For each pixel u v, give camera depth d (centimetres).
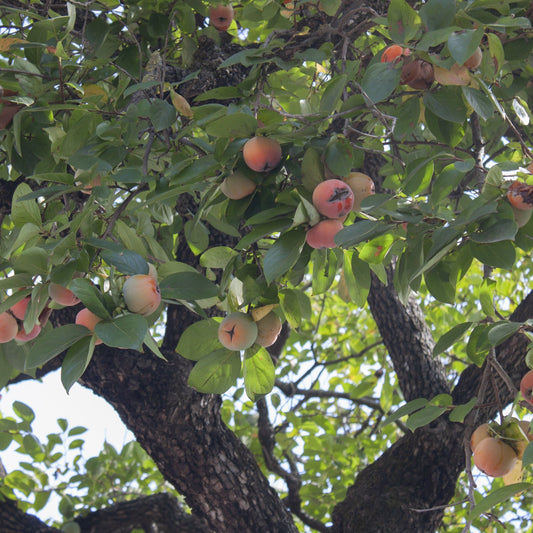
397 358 404
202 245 259
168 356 335
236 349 193
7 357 234
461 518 567
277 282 215
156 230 317
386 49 195
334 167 172
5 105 219
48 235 186
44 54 242
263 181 187
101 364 318
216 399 340
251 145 177
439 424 346
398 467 355
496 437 175
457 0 197
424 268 167
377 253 202
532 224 180
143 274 165
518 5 215
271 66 250
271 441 500
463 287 675
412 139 295
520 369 317
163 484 605
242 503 330
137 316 152
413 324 406
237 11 344
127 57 274
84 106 204
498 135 313
